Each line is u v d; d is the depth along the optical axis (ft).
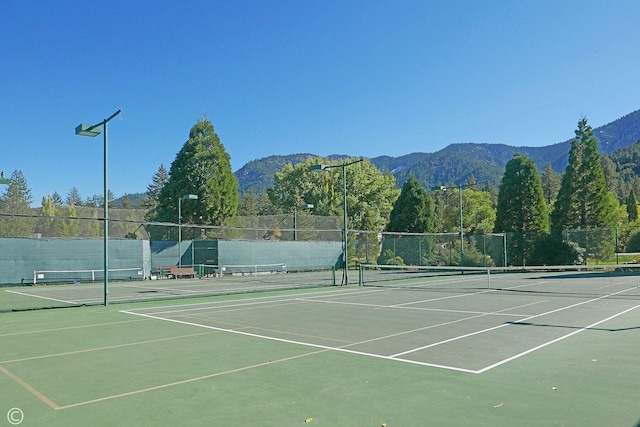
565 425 17.40
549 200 395.96
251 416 18.85
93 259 108.88
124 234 123.44
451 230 203.00
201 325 42.42
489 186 475.31
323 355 29.60
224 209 152.15
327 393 21.70
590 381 22.95
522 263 132.98
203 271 125.08
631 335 34.91
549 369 25.36
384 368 26.13
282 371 25.79
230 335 37.17
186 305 58.80
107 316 49.32
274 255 136.15
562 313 47.32
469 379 23.66
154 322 44.60
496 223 157.38
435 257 133.28
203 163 150.30
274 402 20.54
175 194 150.61
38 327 42.57
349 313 49.42
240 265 129.08
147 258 116.88
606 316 45.01
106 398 21.53
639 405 19.44
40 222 107.96
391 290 78.23
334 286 86.84
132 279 112.47
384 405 19.89
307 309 53.42
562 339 33.78
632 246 126.62
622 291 71.26
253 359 28.73
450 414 18.69
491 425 17.51
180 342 34.55
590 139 145.79
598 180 144.05
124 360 28.99
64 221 112.06
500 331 37.35
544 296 65.00
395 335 36.19
